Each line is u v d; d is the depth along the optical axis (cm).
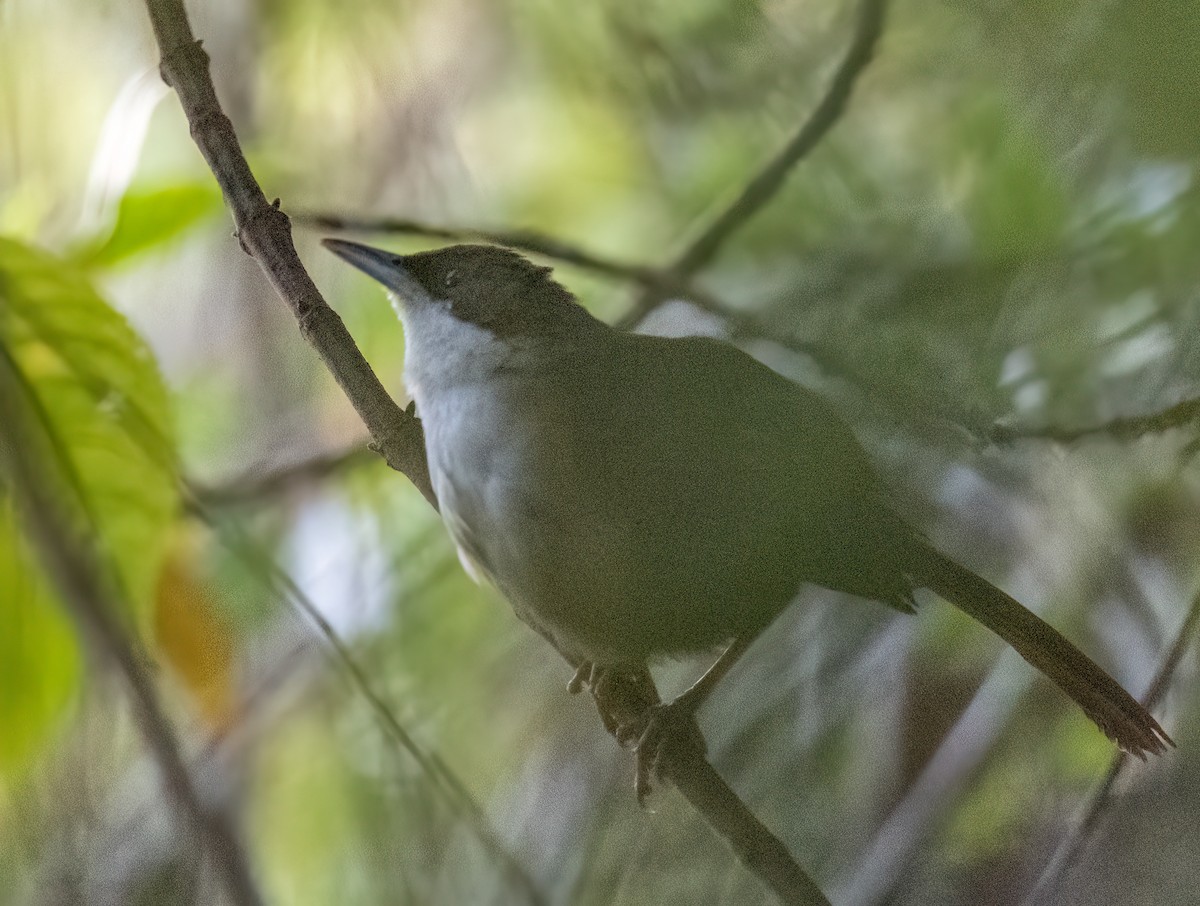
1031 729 981
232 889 583
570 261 913
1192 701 929
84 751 771
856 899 886
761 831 732
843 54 1038
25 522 609
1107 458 950
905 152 1072
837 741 962
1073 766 969
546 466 779
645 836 915
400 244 1114
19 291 644
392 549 1052
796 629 991
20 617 625
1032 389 895
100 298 649
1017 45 954
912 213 1006
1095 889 904
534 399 798
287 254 741
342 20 1096
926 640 995
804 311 946
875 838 907
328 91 1109
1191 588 938
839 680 977
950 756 925
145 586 654
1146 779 918
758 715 968
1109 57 856
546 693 1028
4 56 991
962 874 927
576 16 1130
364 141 1119
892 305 920
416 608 1041
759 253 1099
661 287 927
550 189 1284
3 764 639
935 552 838
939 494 973
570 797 959
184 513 733
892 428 934
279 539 1017
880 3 942
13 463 593
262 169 1054
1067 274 900
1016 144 934
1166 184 874
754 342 973
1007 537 988
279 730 973
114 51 1016
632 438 788
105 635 578
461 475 800
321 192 1104
